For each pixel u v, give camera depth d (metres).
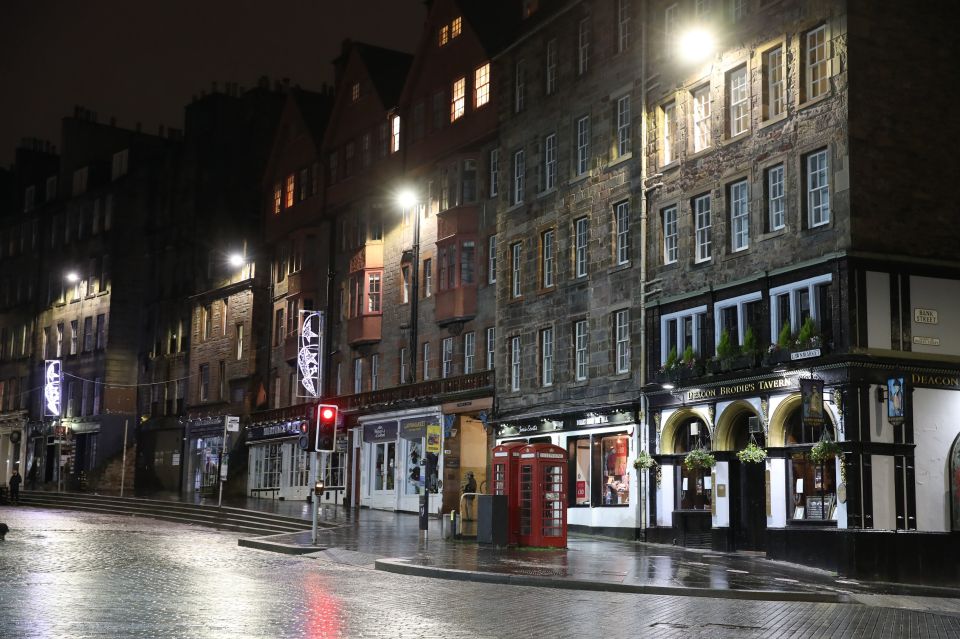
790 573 22.47
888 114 26.17
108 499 52.50
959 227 26.55
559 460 27.50
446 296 43.56
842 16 26.17
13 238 85.88
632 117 33.88
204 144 66.00
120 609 15.38
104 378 70.44
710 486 29.53
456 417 41.81
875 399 24.75
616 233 34.53
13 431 80.50
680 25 31.98
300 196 57.38
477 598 18.00
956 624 16.17
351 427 48.97
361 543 28.58
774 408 26.84
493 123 41.97
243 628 13.76
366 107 51.62
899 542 23.59
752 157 28.81
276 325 58.28
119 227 71.88
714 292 29.62
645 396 31.98
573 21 37.25
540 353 38.19
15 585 18.42
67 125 80.19
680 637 14.01
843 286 25.19
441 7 46.03
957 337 26.02
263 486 56.97
